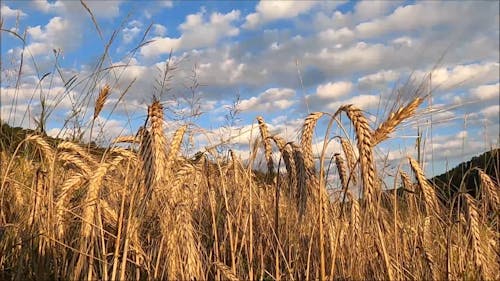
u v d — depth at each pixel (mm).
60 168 693
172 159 553
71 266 545
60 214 572
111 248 612
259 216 740
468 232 668
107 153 588
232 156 758
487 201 747
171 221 512
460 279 633
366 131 473
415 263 665
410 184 748
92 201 542
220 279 578
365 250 616
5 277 562
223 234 715
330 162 662
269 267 708
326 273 631
